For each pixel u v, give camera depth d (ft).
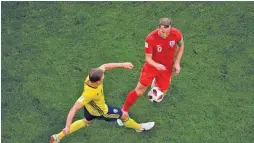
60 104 68.95
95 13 75.77
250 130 65.82
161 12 75.25
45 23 75.25
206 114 67.26
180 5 75.56
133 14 75.36
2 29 74.69
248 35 72.90
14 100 69.21
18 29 74.74
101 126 66.74
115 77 70.59
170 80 68.08
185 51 71.92
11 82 70.59
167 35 60.18
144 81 63.52
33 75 71.15
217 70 70.44
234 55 71.51
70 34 74.18
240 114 67.10
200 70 70.49
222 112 67.31
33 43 73.67
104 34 73.97
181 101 68.33
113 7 76.02
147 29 74.08
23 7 76.38
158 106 68.13
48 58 72.43
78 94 69.67
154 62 61.36
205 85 69.36
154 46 61.31
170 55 62.49
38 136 66.59
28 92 69.82
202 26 73.87
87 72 71.20
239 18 74.33
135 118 67.41
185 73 70.28
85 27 74.69
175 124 66.64
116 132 66.33
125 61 71.82
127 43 73.15
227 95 68.49
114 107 62.44
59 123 67.41
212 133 65.82
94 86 57.88
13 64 71.97
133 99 65.00
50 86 70.28
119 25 74.59
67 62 72.02
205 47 72.18
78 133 66.28
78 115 68.03
